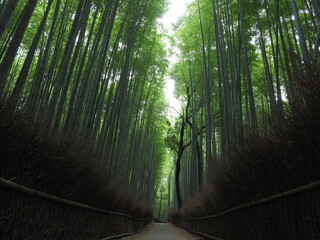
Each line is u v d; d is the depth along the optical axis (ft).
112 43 29.91
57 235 9.73
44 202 8.73
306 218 6.55
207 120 30.37
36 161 7.88
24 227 7.55
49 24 28.58
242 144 11.16
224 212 15.25
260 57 33.91
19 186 7.10
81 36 17.12
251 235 11.03
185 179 56.95
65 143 9.83
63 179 9.74
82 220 12.69
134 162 40.22
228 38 25.59
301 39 14.58
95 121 21.25
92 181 12.76
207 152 29.30
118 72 29.35
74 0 27.84
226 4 24.98
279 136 7.73
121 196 21.91
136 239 24.27
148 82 42.83
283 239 8.09
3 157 6.77
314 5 15.89
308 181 6.83
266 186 9.29
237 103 20.17
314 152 6.42
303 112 6.51
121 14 28.84
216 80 36.27
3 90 7.13
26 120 7.66
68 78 16.21
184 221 42.47
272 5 24.85
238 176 11.32
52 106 14.39
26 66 15.05
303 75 6.66
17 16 24.95
